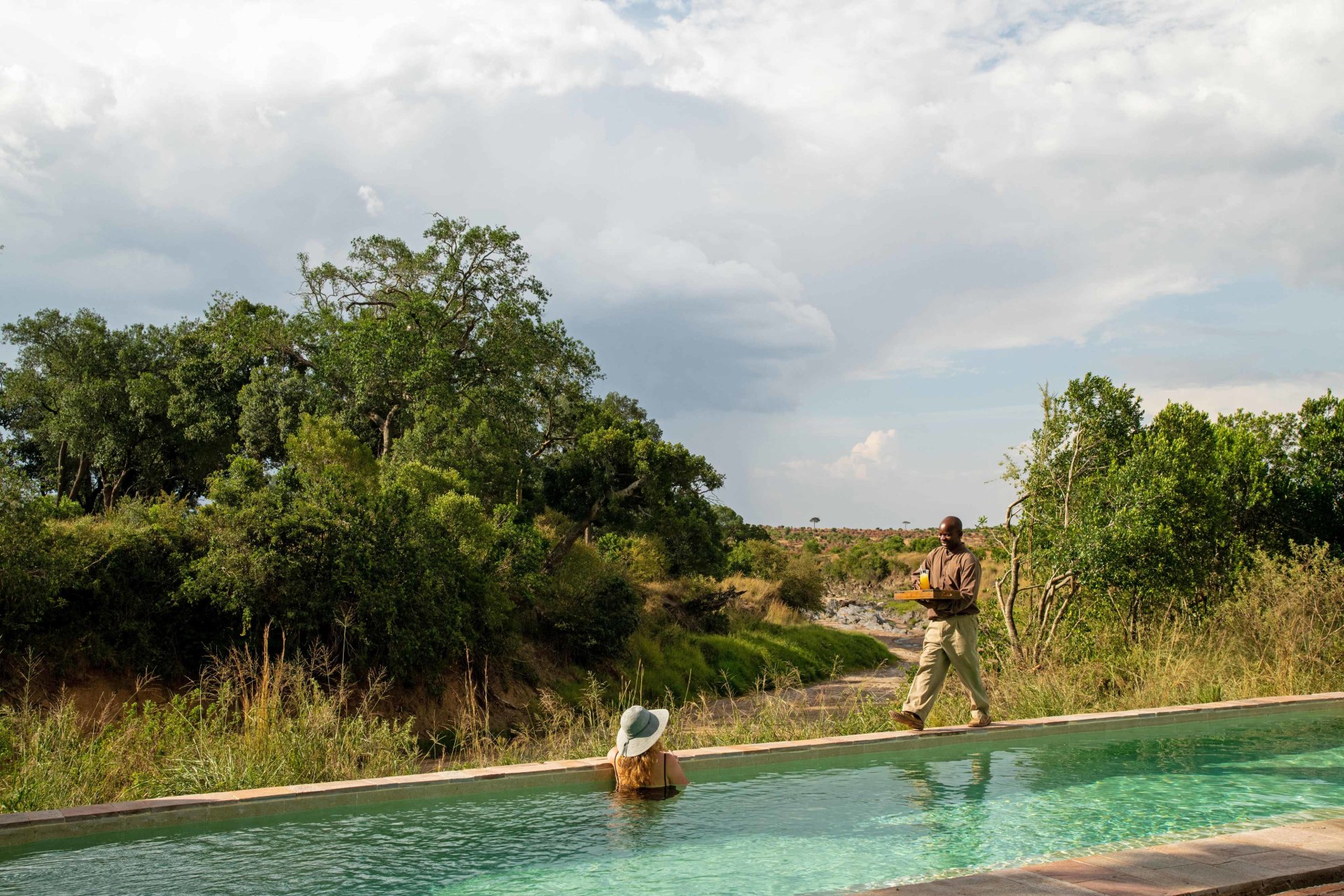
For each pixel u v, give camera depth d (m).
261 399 31.08
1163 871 3.33
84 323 36.34
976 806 4.96
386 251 32.56
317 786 5.02
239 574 15.22
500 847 4.15
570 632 22.83
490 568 21.02
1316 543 14.59
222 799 4.70
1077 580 12.98
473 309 31.97
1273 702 8.42
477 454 27.02
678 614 30.31
